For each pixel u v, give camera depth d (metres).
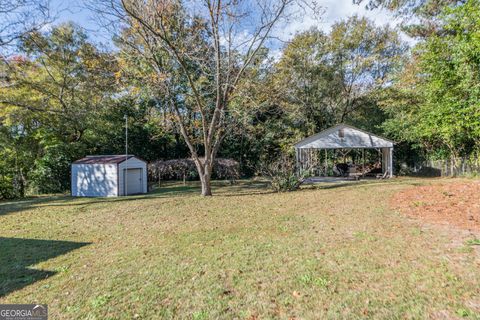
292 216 7.48
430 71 12.12
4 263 4.70
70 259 4.84
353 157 23.53
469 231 5.27
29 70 15.09
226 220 7.33
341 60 21.84
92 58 15.28
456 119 11.36
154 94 14.05
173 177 21.80
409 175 19.34
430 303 2.96
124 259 4.71
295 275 3.78
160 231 6.49
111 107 19.41
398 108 17.80
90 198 13.10
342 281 3.55
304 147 18.45
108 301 3.30
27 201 12.87
